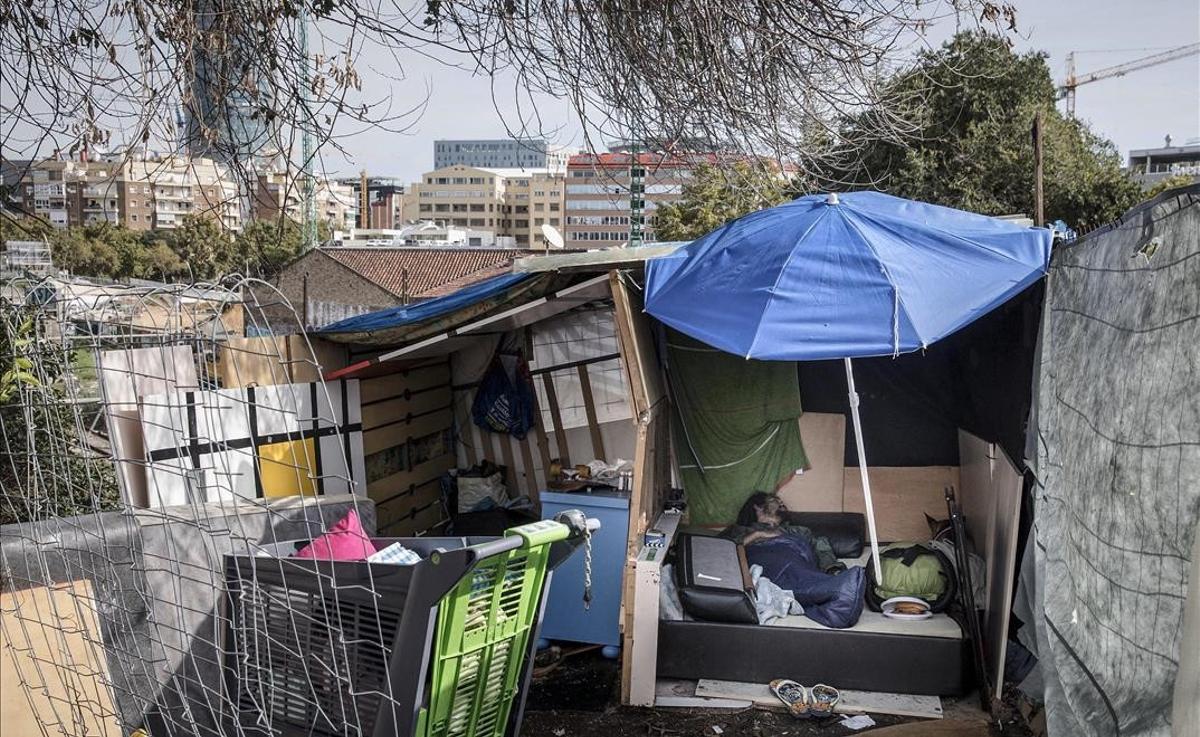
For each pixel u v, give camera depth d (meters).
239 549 4.55
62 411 4.82
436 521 8.67
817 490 7.42
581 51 6.11
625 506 6.11
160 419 5.43
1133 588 3.33
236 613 3.77
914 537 7.30
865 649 5.59
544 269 5.96
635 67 6.01
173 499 5.46
